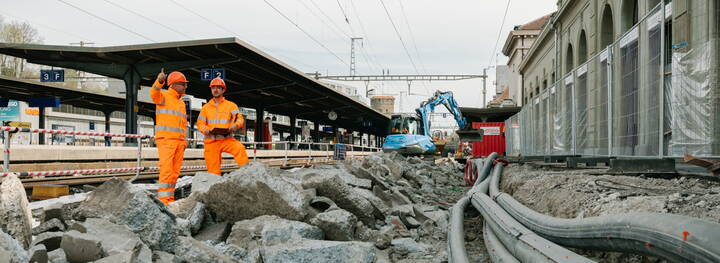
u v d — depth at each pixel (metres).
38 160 10.16
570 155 12.97
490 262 5.28
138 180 12.34
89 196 4.24
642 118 7.94
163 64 20.16
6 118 31.97
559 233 3.99
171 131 7.11
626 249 3.14
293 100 33.72
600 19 22.98
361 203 6.21
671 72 7.07
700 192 5.16
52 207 4.34
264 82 27.30
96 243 3.27
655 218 2.88
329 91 31.88
